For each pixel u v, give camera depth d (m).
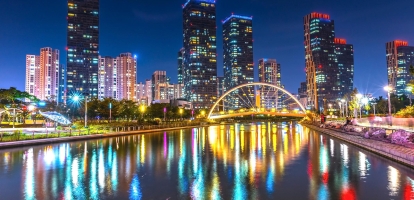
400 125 39.16
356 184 14.95
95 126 59.75
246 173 17.92
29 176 17.27
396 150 22.17
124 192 13.73
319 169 19.02
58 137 40.56
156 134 59.66
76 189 14.29
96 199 12.68
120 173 18.08
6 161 22.73
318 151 28.50
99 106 90.50
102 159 23.81
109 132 54.59
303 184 15.05
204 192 13.66
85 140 43.19
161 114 117.56
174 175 17.42
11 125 64.06
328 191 13.70
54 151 29.23
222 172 18.27
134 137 50.34
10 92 70.88
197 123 117.94
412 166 19.11
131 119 114.50
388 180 15.76
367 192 13.48
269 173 17.86
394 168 19.08
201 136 53.31
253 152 28.11
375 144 26.72
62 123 57.16
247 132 66.62
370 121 52.56
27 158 24.34
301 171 18.41
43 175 17.55
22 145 33.78
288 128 88.88
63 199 12.70
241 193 13.45
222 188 14.34
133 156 25.64
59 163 21.80
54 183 15.52
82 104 109.56
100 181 15.93
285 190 13.91
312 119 136.38
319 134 56.50
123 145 35.66
